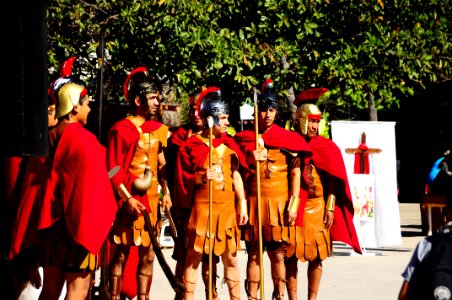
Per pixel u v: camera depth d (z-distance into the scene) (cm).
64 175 1312
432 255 858
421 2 3525
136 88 1755
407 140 6328
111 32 2838
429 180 2986
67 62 1447
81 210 1292
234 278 1705
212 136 1716
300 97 1838
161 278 2370
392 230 2830
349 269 2453
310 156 1756
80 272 1327
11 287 919
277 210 1723
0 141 850
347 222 1845
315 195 1775
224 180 1688
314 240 1759
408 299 870
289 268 1770
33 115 850
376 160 2820
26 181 1332
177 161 1723
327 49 3269
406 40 3438
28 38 847
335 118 5550
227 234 1683
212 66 2908
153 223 1741
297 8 3080
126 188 1708
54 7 2748
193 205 1700
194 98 1888
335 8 3256
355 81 3300
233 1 3036
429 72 3594
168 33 2850
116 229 1703
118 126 1728
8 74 846
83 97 1376
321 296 1981
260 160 1692
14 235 1318
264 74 3144
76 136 1317
